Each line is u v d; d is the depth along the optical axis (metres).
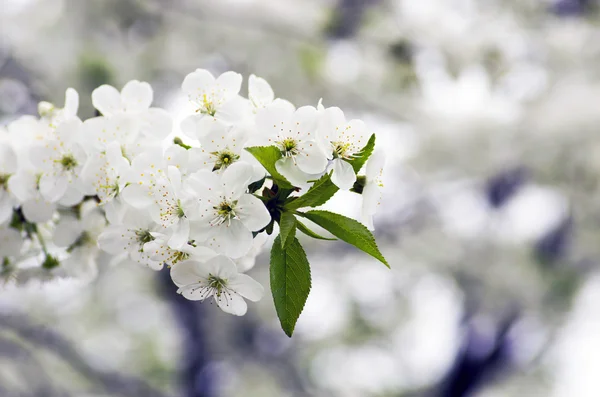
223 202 1.54
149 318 11.02
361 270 10.49
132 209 1.73
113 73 7.21
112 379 6.95
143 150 1.83
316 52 7.77
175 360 10.78
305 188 1.57
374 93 7.80
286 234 1.50
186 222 1.55
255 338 10.08
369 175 1.65
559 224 8.67
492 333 10.66
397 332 11.96
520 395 11.53
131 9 7.04
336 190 1.57
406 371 12.07
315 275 10.57
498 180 8.41
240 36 7.67
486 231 8.59
